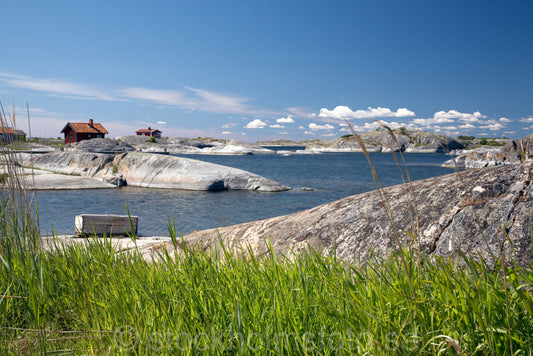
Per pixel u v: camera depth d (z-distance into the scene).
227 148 133.00
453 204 2.99
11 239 3.26
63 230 12.80
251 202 21.52
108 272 2.96
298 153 142.00
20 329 2.33
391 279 2.10
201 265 2.64
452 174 3.38
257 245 3.65
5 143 3.32
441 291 1.75
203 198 22.77
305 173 44.22
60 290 2.98
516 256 2.48
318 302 1.91
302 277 2.02
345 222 3.42
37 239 3.38
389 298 1.82
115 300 2.38
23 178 3.41
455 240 2.77
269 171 46.72
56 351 2.14
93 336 2.20
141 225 14.53
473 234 2.74
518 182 2.87
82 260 3.06
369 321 1.70
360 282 2.10
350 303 1.81
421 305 1.62
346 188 29.28
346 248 3.20
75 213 16.66
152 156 29.58
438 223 2.93
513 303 1.57
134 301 2.35
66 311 2.72
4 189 3.29
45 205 18.72
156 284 2.50
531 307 1.42
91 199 21.22
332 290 2.12
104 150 71.56
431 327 1.58
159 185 27.75
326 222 3.54
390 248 3.00
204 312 2.07
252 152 134.12
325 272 2.40
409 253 2.06
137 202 20.64
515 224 2.65
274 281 2.29
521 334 1.49
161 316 2.14
